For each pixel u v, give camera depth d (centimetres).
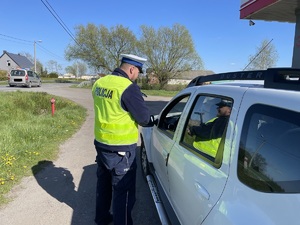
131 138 299
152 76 4053
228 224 168
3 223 347
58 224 348
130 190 308
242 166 180
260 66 1010
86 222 354
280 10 807
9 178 470
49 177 495
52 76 7744
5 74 5581
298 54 829
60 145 713
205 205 199
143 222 356
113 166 299
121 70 302
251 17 900
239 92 205
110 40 4181
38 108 1251
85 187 457
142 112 287
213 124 233
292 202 142
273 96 171
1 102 1238
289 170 152
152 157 404
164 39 3966
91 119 1167
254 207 159
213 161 211
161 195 321
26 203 398
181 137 283
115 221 306
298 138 151
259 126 177
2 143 607
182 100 339
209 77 304
